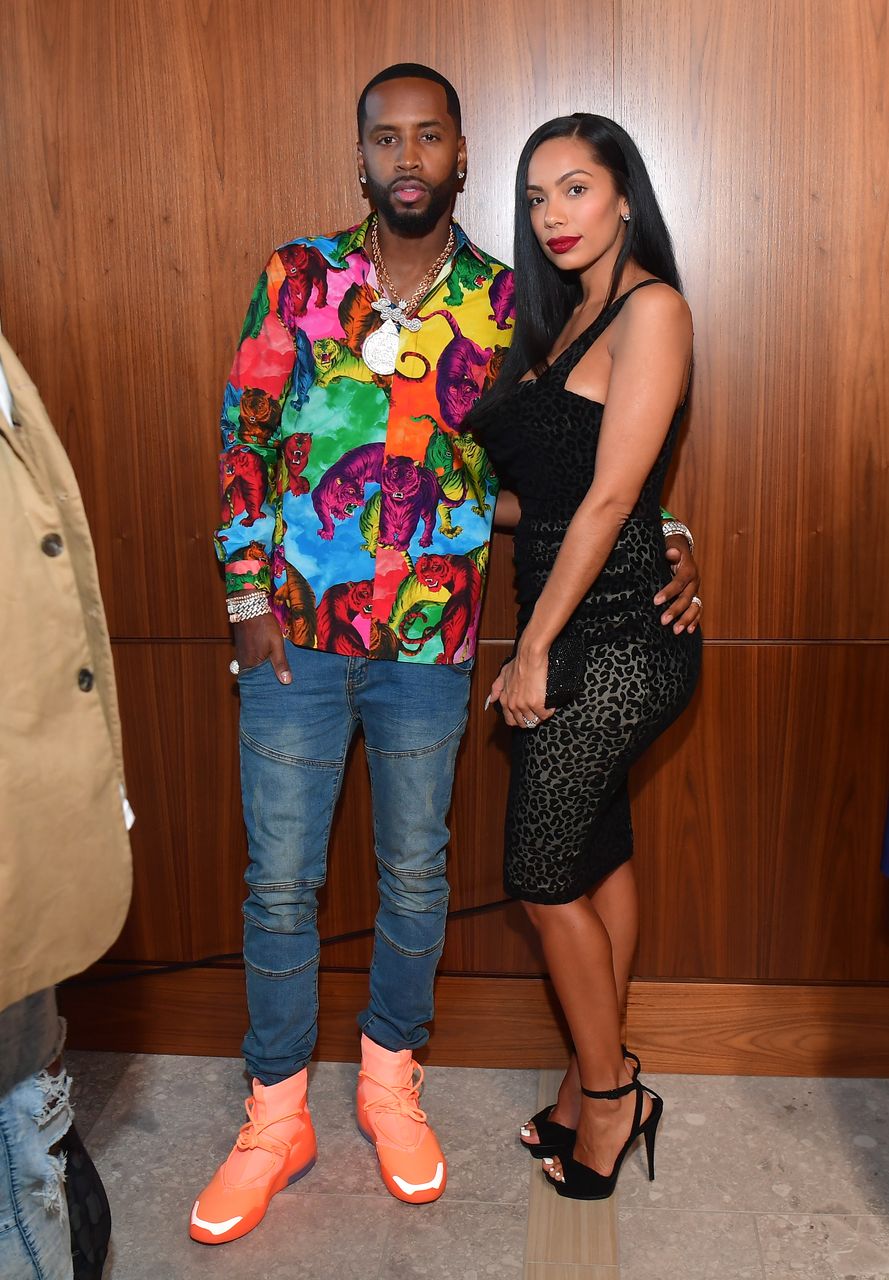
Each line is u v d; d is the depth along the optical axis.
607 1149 2.01
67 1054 2.47
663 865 2.33
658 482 1.91
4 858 1.17
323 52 2.06
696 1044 2.39
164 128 2.11
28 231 2.17
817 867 2.30
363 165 1.88
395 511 1.95
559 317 1.95
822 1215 1.97
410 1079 2.16
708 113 2.04
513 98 2.06
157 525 2.26
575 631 1.87
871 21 1.99
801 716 2.25
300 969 2.05
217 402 2.21
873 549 2.18
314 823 2.05
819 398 2.13
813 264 2.08
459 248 1.93
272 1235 1.96
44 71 2.11
